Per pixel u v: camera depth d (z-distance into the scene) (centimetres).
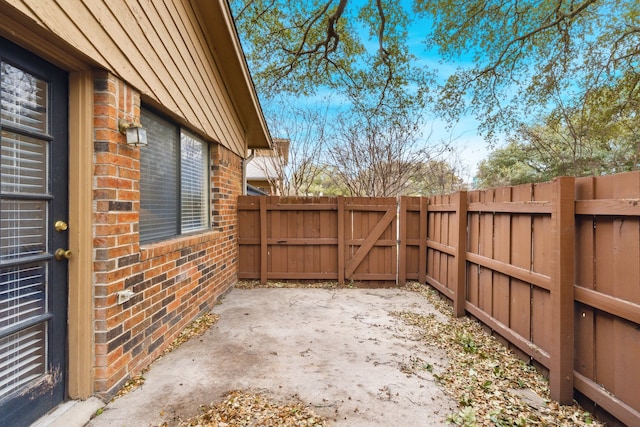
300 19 720
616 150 981
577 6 660
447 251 431
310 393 215
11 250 159
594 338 196
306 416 190
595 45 699
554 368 214
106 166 200
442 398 211
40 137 172
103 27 195
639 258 166
